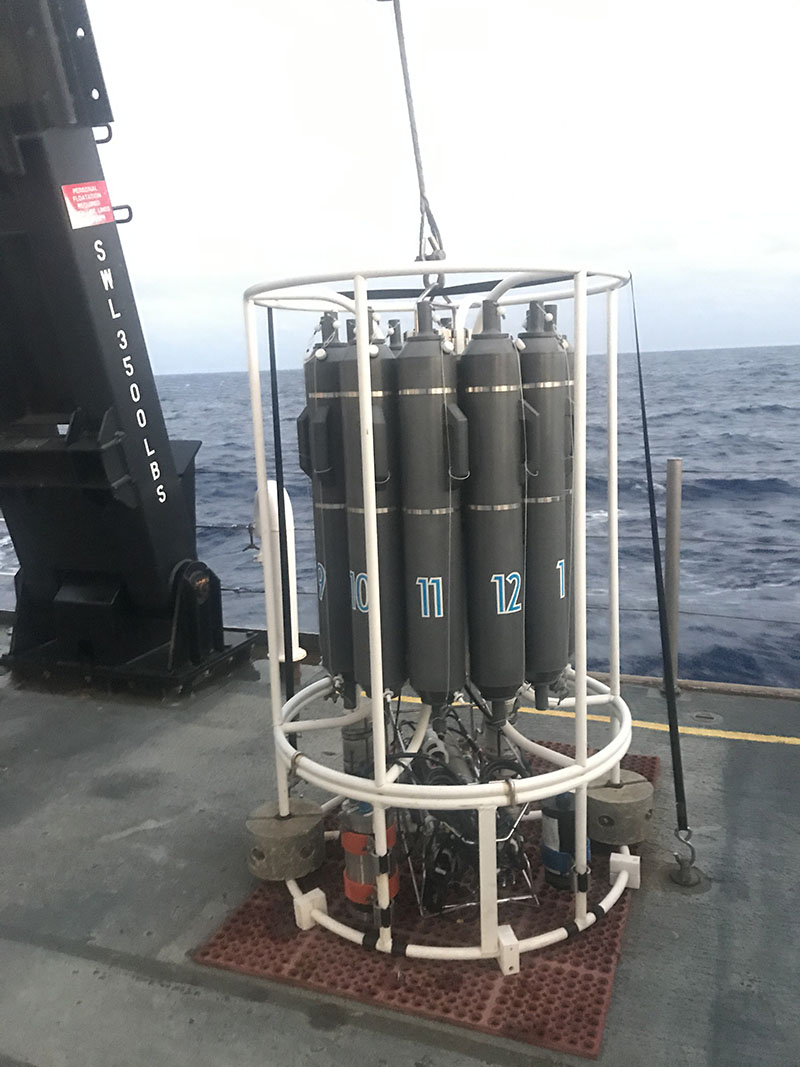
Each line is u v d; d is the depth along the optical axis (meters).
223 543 16.92
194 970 2.80
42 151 4.30
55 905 3.21
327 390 2.73
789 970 2.67
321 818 3.22
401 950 2.71
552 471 2.73
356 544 2.67
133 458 5.04
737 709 4.65
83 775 4.31
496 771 3.05
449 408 2.53
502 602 2.69
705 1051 2.37
